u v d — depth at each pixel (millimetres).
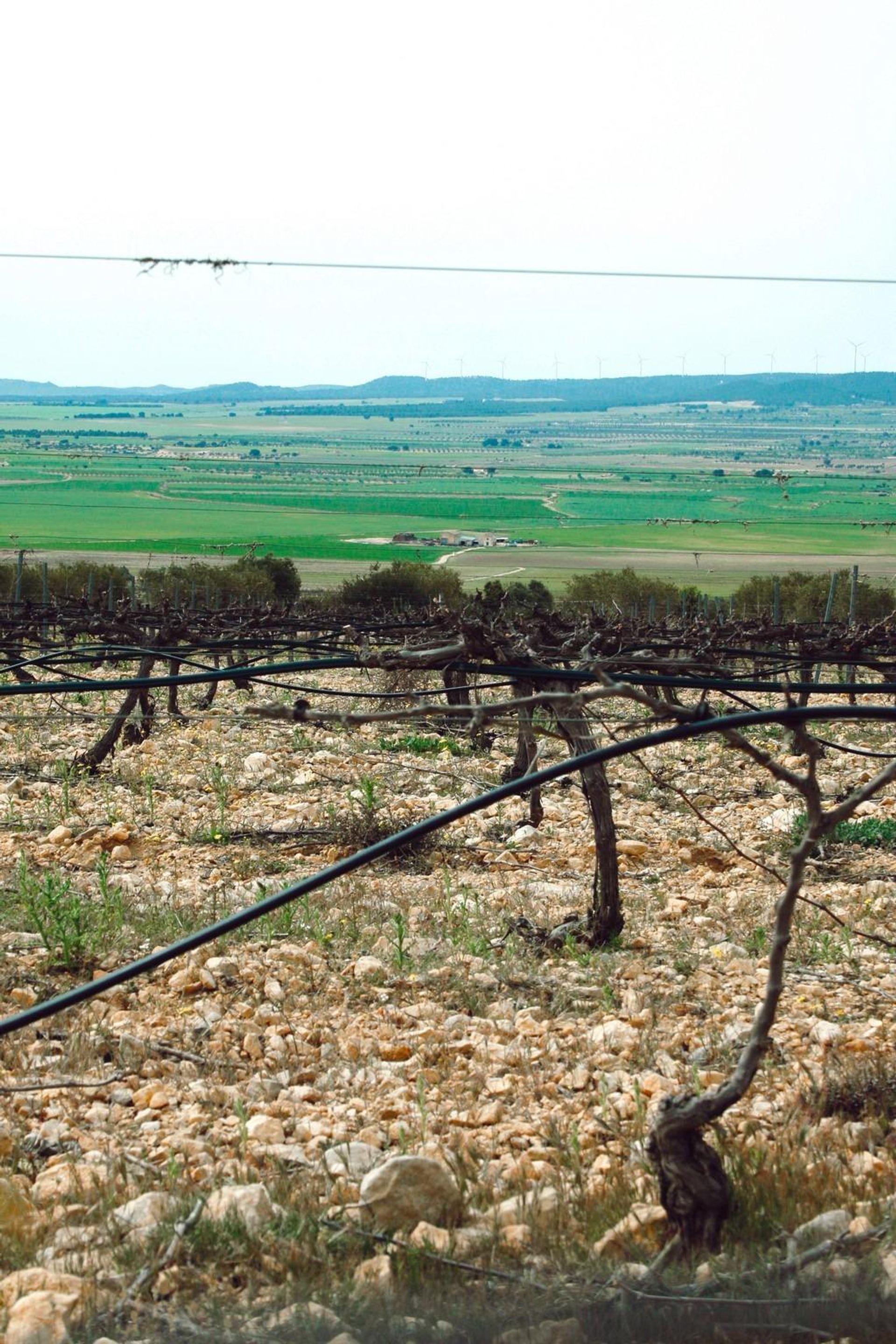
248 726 21109
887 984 9531
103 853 13203
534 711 15562
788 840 14375
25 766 17906
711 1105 5105
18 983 9227
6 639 18188
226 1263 5387
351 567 108812
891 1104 7148
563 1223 5617
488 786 16781
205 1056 8008
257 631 21062
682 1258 5172
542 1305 4770
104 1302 5043
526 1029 8438
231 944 10258
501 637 8703
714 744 20016
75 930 10062
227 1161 6461
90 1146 6754
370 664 6969
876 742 20719
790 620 41094
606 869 10438
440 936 10602
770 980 5160
